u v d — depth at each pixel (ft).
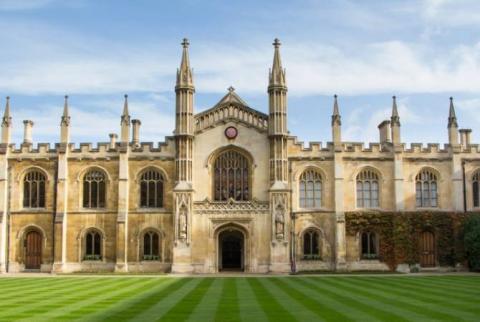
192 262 199.11
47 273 197.98
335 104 211.61
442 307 94.17
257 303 100.53
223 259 210.18
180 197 200.34
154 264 203.10
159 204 207.10
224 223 201.26
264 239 200.85
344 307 94.38
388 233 206.08
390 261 204.44
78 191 207.51
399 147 211.00
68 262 204.44
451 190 212.43
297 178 208.33
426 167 212.43
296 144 209.56
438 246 206.28
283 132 204.64
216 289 128.88
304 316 84.48
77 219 206.18
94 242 206.28
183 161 203.00
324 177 208.64
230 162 208.13
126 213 204.23
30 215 207.00
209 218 201.46
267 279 162.71
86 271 202.80
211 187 206.08
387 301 102.89
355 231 205.98
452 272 198.80
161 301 103.65
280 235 198.18
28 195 209.26
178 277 173.06
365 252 207.10
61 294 116.88
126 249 203.00
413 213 206.90
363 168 210.59
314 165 208.85
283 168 203.41
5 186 207.41
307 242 206.69
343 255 202.90
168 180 207.00
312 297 110.42
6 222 206.59
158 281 155.22
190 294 116.98
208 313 87.66
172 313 87.56
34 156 209.36
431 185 213.25
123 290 126.31
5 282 152.66
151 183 208.13
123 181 205.26
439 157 213.05
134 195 206.49
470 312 88.38
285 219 199.31
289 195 201.36
